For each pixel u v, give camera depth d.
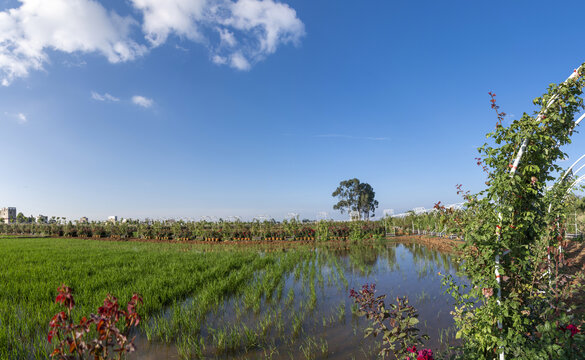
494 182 4.47
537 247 4.79
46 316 7.24
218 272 12.73
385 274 13.38
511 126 4.52
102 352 3.09
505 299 4.44
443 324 7.35
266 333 7.01
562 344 4.11
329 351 6.07
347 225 31.23
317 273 13.48
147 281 10.73
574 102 4.35
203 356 5.93
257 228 31.66
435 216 25.28
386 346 6.12
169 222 39.25
